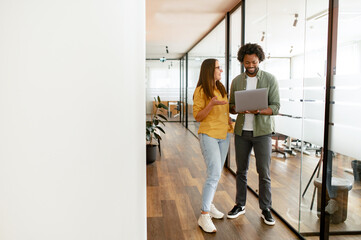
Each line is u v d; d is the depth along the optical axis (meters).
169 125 10.10
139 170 0.70
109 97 0.50
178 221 2.61
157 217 2.69
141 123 0.74
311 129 2.27
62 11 0.42
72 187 0.45
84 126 0.45
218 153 2.40
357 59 1.70
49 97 0.42
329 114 2.01
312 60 2.23
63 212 0.44
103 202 0.50
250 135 2.52
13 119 0.40
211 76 2.35
